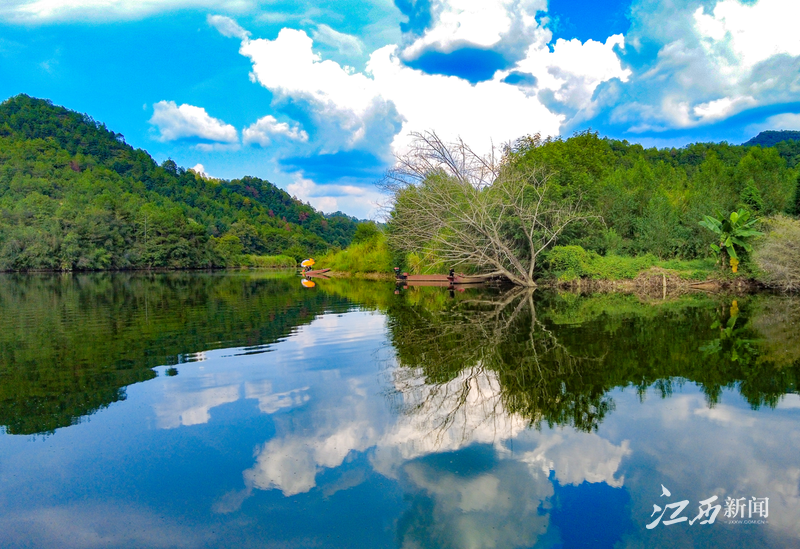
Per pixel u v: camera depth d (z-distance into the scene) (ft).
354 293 74.38
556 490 12.14
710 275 73.15
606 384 20.88
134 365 25.35
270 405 18.66
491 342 30.76
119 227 232.73
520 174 78.64
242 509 11.47
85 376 23.20
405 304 56.34
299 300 62.54
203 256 264.52
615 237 88.02
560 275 77.66
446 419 17.03
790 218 70.54
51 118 461.37
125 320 43.01
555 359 25.66
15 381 22.27
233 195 504.43
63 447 14.92
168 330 37.06
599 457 13.88
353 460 13.85
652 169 157.99
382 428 16.22
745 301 54.24
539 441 15.01
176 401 19.20
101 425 16.69
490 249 85.51
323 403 18.83
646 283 73.72
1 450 14.74
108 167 421.59
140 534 10.53
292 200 615.98
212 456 14.23
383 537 10.28
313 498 11.85
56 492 12.35
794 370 22.74
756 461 13.51
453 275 89.97
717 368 23.31
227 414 17.66
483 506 11.41
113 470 13.43
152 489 12.44
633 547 9.86
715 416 16.88
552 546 9.91
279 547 9.98
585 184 87.81
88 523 10.98
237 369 24.39
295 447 14.78
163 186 429.79
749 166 123.13
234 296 69.67
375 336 34.04
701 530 10.44
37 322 41.65
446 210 78.23
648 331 33.83
